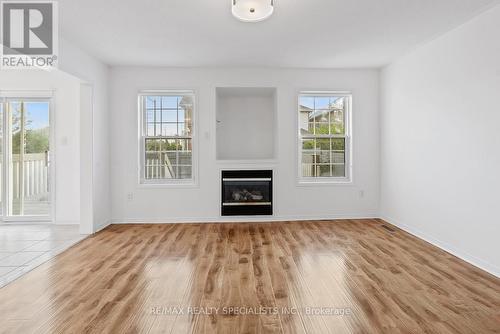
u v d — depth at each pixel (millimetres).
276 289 2592
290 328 2023
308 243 3875
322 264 3158
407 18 3209
